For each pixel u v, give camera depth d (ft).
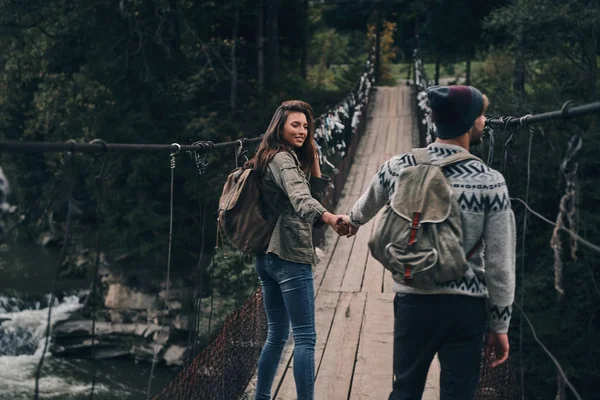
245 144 14.01
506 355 8.29
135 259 69.41
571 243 6.44
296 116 10.94
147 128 72.28
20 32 71.82
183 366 10.59
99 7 70.33
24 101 90.94
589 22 56.13
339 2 137.39
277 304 11.75
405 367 8.50
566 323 47.26
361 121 70.13
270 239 10.89
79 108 75.61
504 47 77.92
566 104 6.81
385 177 8.68
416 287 7.99
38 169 90.84
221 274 46.03
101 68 71.41
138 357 60.18
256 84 90.74
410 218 7.94
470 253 8.09
